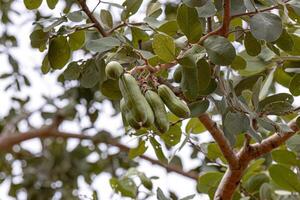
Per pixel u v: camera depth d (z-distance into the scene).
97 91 4.38
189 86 2.01
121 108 1.94
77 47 2.38
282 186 2.80
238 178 2.55
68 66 2.36
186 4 1.98
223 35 2.14
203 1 1.98
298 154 2.77
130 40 2.40
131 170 3.02
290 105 2.24
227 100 2.18
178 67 2.12
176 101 1.94
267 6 2.21
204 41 2.05
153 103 1.89
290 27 2.45
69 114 5.18
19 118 5.38
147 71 1.99
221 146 2.49
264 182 2.90
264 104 2.24
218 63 2.03
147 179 2.97
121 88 1.86
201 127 2.81
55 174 5.45
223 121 2.18
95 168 5.38
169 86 2.15
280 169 2.78
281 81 2.65
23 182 5.45
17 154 5.62
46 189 5.41
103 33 2.31
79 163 5.42
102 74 2.33
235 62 2.31
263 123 2.20
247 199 2.77
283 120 2.79
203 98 2.19
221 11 2.21
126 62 2.14
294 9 2.16
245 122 2.17
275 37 2.06
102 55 2.29
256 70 2.56
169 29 2.35
